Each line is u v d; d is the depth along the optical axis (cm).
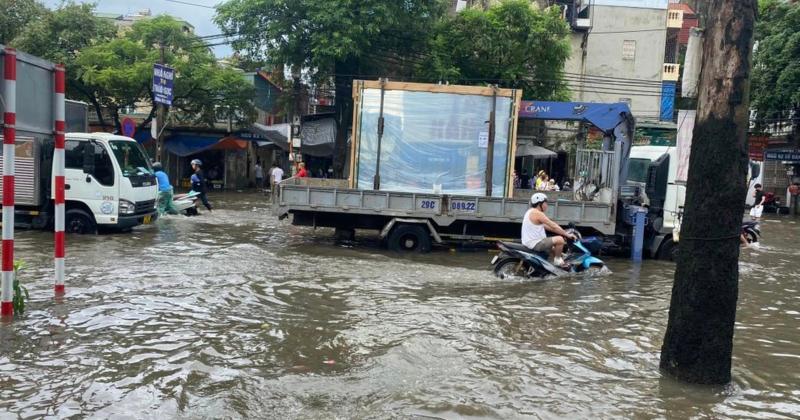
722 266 478
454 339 604
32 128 646
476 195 1282
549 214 1190
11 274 631
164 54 2306
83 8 2516
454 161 1282
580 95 3228
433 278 932
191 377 477
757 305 830
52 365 497
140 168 1349
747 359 575
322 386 467
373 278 909
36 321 618
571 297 824
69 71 2400
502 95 1270
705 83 474
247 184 3481
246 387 461
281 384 468
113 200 1253
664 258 1220
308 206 1221
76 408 416
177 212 1717
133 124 1866
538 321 689
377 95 1277
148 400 432
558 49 2402
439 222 1215
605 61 3244
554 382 493
